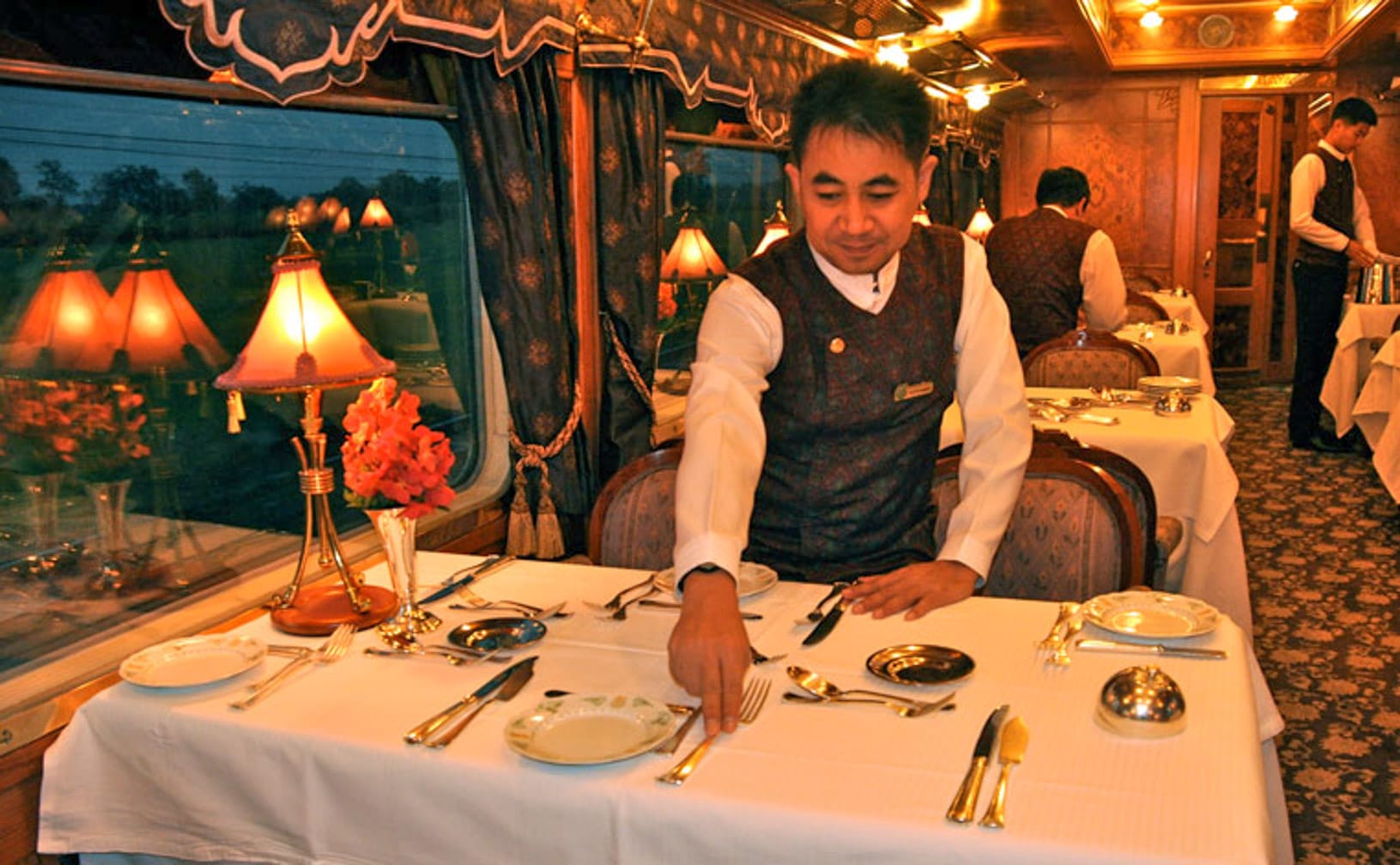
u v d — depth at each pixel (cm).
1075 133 1050
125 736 173
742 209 546
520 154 315
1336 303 730
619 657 184
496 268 314
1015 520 247
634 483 276
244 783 165
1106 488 244
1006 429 204
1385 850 275
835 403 199
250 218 263
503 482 346
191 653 189
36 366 216
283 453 279
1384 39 846
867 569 209
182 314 247
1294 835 284
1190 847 122
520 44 306
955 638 184
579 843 142
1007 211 1079
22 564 218
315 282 206
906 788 137
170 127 241
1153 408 418
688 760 144
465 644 192
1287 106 1012
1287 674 386
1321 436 765
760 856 133
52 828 178
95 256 227
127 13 219
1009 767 140
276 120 269
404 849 154
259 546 270
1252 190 1017
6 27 199
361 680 179
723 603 156
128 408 236
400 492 196
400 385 321
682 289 484
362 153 298
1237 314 1036
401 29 268
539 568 237
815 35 526
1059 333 532
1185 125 1016
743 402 183
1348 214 735
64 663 214
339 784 157
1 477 212
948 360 205
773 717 158
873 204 169
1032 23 734
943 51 648
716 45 422
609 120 370
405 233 318
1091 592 241
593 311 378
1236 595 362
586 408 380
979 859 125
